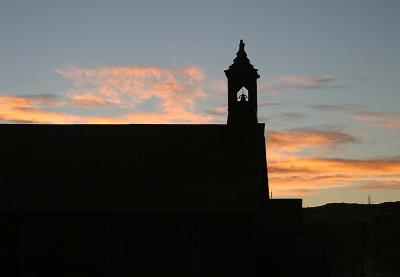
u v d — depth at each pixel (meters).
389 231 138.62
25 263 49.38
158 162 53.25
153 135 56.03
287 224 57.47
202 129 56.16
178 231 48.41
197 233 48.28
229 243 47.72
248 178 50.62
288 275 56.50
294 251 56.94
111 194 50.44
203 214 48.19
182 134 55.84
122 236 48.75
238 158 52.75
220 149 53.94
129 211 48.78
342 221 155.12
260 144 54.19
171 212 48.41
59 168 53.47
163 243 48.34
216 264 47.62
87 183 51.75
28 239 49.62
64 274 48.72
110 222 49.25
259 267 52.94
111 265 48.62
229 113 56.59
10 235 49.62
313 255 62.94
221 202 48.62
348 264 103.19
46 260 48.97
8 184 51.91
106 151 54.88
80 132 56.94
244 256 47.44
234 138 55.00
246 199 48.56
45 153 55.03
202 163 52.69
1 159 54.47
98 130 56.97
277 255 56.91
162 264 48.09
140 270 48.16
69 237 49.12
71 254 48.88
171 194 49.91
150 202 49.38
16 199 50.31
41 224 49.47
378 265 103.69
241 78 56.84
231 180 50.62
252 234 48.53
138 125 57.12
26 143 56.12
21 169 53.44
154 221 48.78
